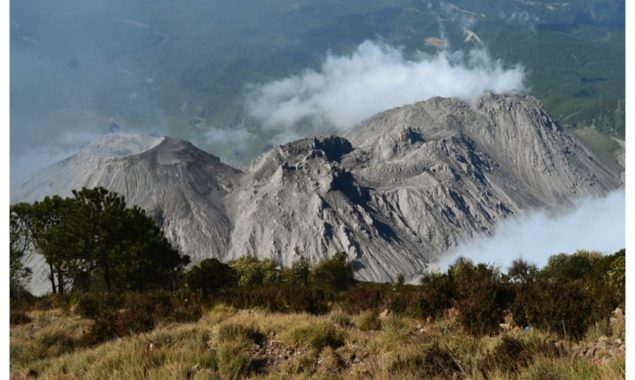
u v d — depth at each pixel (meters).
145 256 46.72
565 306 15.45
